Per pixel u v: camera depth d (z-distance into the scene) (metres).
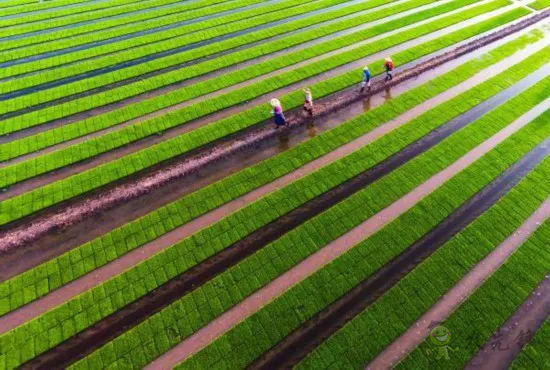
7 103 26.08
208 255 17.36
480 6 36.50
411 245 17.64
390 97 25.78
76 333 15.01
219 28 34.12
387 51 30.53
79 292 16.25
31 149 22.73
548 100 25.16
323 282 16.36
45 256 17.41
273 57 30.30
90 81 27.91
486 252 17.22
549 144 22.09
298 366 14.08
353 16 35.72
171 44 32.06
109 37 33.25
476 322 15.07
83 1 39.31
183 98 26.30
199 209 19.23
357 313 15.52
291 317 15.37
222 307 15.68
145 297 16.05
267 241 17.94
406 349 14.52
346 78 27.52
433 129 23.33
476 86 26.48
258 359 14.35
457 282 16.33
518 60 29.06
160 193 20.05
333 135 23.05
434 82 26.94
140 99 26.47
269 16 35.97
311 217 18.89
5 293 16.11
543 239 17.58
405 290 16.05
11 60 30.44
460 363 14.08
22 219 18.97
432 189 19.95
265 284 16.39
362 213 18.94
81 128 24.08
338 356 14.34
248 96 26.25
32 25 35.03
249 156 21.94
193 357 14.34
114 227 18.56
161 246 17.83
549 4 36.69
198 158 21.77
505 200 19.25
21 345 14.66
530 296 15.80
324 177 20.64
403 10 36.31
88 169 21.56
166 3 38.88
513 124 23.53
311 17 35.47
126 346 14.62
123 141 23.08
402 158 21.69
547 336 14.62
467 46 30.36
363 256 17.22
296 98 25.89
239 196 19.88
